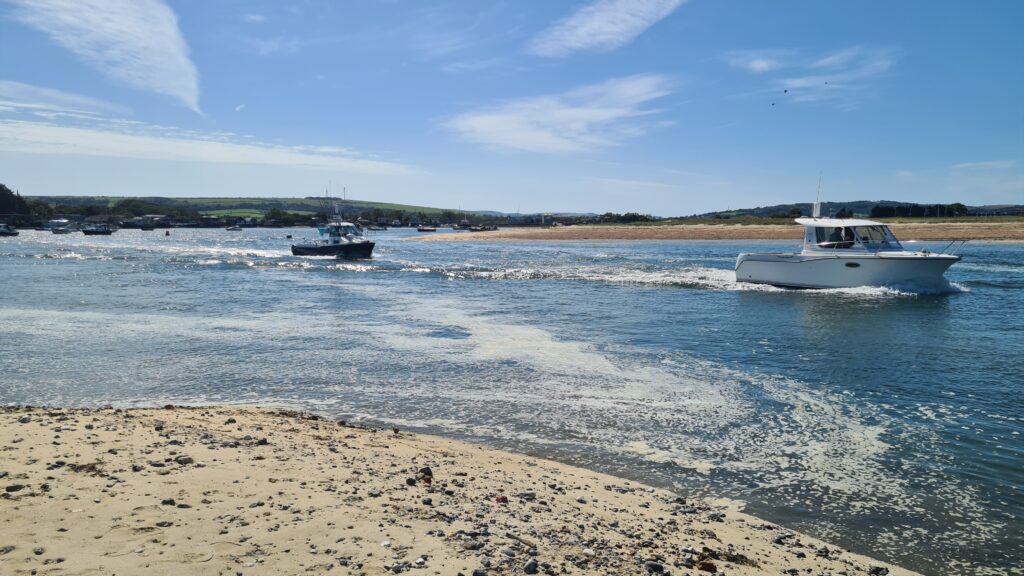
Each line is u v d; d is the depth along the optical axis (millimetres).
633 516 6797
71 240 92562
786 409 11352
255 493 6270
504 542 5578
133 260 50281
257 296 27828
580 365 14633
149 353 15828
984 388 12742
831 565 5996
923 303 25969
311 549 5121
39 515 5359
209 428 8773
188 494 6094
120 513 5535
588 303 25734
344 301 26266
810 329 19656
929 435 10008
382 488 6750
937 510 7461
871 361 15188
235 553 4953
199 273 39500
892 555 6418
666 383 13078
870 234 30578
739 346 16969
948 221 86438
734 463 8891
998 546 6617
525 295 28531
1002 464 8852
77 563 4609
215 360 15094
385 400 11875
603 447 9484
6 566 4469
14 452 6949
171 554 4859
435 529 5742
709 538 6375
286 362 14898
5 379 13266
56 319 21016
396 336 18234
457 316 22125
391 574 4785
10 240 90062
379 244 81125
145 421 8961
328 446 8305
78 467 6602
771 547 6312
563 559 5367
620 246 72562
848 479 8359
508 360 15125
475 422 10617
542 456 9086
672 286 32375
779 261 31359
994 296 27844
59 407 11250
